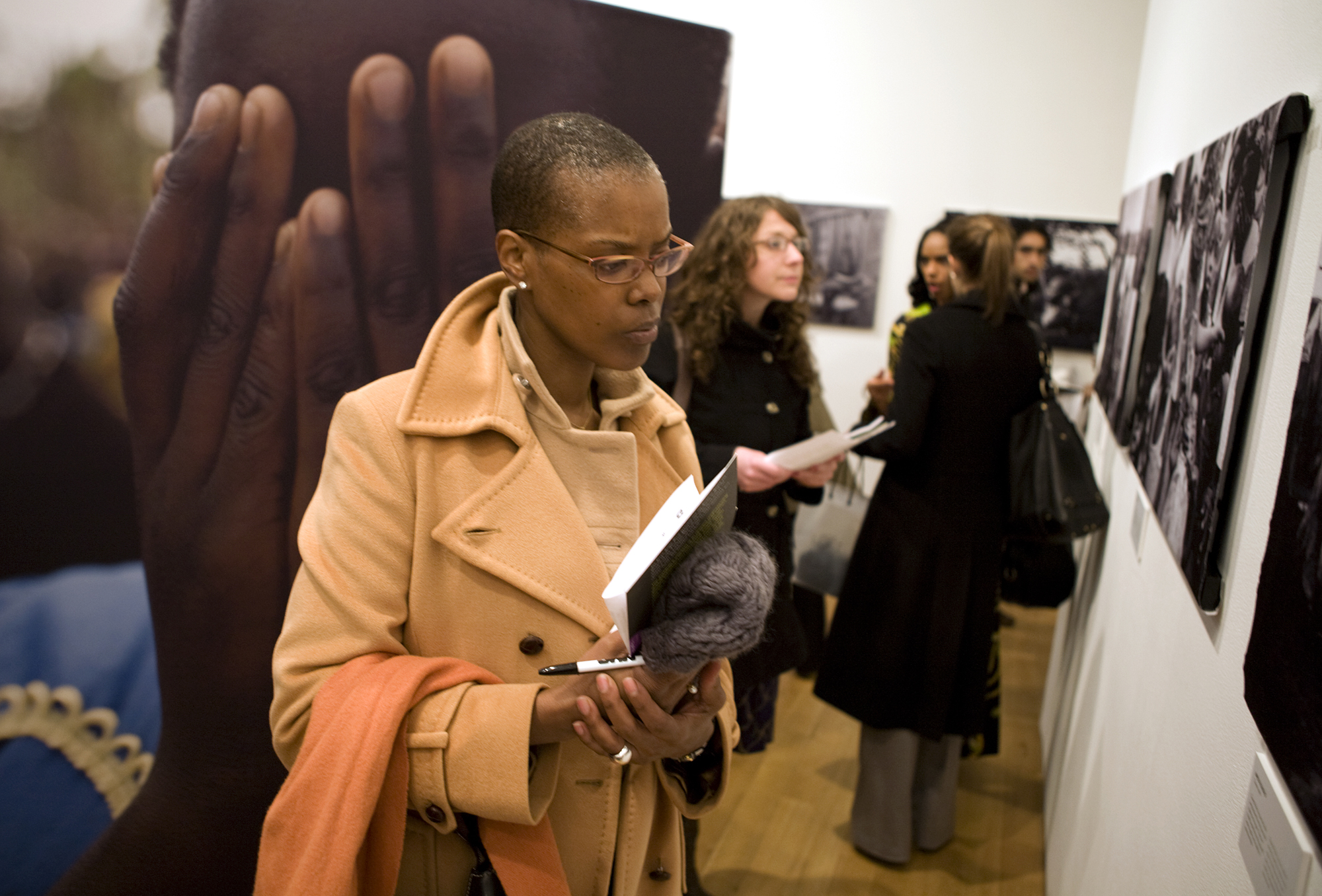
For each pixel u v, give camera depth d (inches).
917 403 87.0
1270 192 36.9
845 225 187.2
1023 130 176.2
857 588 94.6
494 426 34.5
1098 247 176.2
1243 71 49.6
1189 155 63.3
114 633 56.5
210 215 55.0
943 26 176.1
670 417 41.6
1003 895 93.5
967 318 87.0
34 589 53.4
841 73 182.5
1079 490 84.9
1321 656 25.4
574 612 34.7
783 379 82.0
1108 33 169.0
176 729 60.0
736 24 184.7
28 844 55.6
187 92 53.0
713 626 26.9
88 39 49.9
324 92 57.1
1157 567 57.8
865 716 93.5
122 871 59.4
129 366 54.0
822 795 110.7
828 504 101.0
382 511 34.0
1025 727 130.7
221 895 64.1
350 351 60.9
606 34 67.5
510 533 34.6
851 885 94.0
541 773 34.0
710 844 100.0
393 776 32.2
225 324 56.6
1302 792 26.4
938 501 89.4
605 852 37.4
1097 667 79.7
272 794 64.4
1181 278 58.1
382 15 58.1
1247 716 34.6
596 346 33.3
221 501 58.7
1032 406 87.4
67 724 56.1
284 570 61.8
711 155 76.1
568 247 31.4
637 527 37.4
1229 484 39.4
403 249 61.5
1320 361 28.5
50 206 50.1
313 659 33.8
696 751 36.2
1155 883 45.9
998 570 91.2
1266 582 31.5
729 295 75.9
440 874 36.6
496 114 63.5
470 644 35.3
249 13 54.0
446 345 35.9
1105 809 64.4
